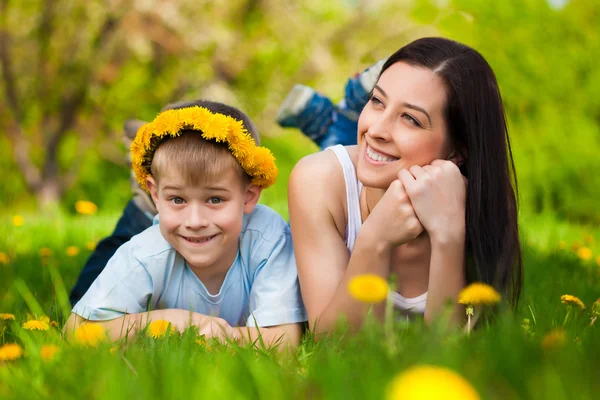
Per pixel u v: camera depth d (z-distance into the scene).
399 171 2.38
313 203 2.55
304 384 1.45
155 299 2.59
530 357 1.47
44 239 5.43
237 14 16.12
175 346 1.91
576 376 1.33
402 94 2.31
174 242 2.48
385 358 1.53
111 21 14.99
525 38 11.16
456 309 2.36
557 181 10.73
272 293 2.54
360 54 15.72
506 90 11.06
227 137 2.39
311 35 16.20
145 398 1.35
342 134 3.96
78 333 1.95
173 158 2.39
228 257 2.60
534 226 6.32
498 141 2.46
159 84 16.28
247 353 1.83
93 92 16.00
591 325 2.07
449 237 2.35
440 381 1.17
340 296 2.37
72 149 18.50
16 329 2.26
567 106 10.92
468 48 2.43
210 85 16.12
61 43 15.38
